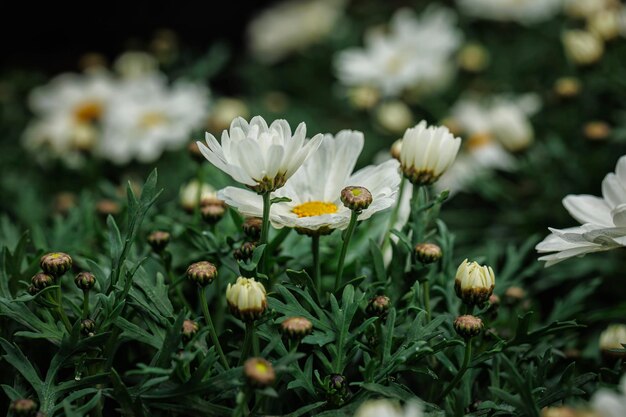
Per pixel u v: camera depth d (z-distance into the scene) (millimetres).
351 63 1042
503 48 1197
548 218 796
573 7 987
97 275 504
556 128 922
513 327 566
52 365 481
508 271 587
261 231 482
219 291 540
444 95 1117
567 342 563
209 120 958
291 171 475
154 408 500
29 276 538
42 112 1144
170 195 893
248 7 1733
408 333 488
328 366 483
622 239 478
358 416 446
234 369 460
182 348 482
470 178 874
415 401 472
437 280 540
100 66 1186
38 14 1675
